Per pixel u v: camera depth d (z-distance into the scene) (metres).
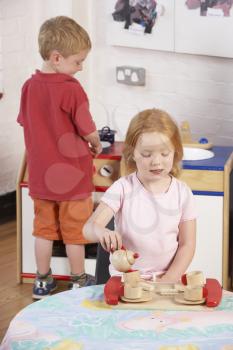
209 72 3.85
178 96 3.99
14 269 3.62
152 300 1.76
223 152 3.34
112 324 1.64
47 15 4.22
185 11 3.77
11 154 4.39
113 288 1.78
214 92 3.87
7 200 4.39
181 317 1.67
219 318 1.66
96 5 4.12
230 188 3.18
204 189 3.08
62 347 1.52
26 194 3.37
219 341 1.54
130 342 1.54
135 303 1.74
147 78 4.06
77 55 3.02
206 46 3.76
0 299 3.27
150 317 1.67
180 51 3.85
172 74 3.97
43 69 3.08
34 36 4.34
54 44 2.97
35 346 1.53
